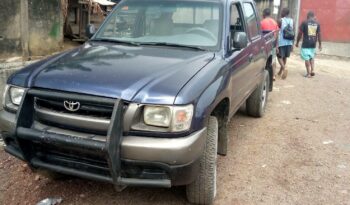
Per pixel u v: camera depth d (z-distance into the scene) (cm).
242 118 681
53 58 396
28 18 758
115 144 308
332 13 1634
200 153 334
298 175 468
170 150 311
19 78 355
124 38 462
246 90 540
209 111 346
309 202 408
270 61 721
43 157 348
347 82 1084
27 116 341
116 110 307
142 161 314
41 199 390
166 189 416
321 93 921
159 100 313
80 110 324
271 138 587
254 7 607
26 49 764
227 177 453
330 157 525
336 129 647
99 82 327
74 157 336
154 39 450
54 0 811
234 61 442
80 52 413
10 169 452
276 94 885
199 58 398
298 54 1612
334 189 438
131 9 486
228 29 452
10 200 390
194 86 336
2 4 703
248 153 526
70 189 411
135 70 349
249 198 410
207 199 376
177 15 466
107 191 409
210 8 464
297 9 1639
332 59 1600
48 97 329
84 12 1095
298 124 663
